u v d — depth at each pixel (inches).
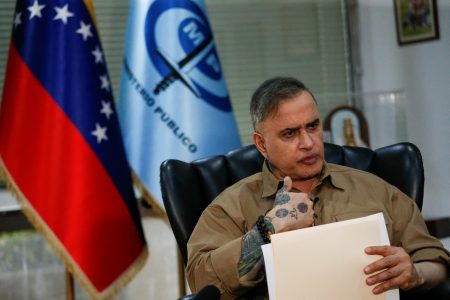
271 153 63.6
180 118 111.5
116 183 106.0
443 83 134.3
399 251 54.7
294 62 155.3
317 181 67.0
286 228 57.0
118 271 105.1
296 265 53.1
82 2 107.7
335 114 137.6
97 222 103.8
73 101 104.5
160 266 144.6
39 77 104.2
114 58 145.7
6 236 139.9
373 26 152.0
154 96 112.4
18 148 102.9
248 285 59.1
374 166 75.4
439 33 134.0
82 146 103.8
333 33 156.9
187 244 66.3
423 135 140.6
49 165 102.9
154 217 144.6
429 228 133.3
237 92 152.6
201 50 113.3
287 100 61.9
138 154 112.5
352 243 54.2
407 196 67.9
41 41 105.0
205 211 67.5
